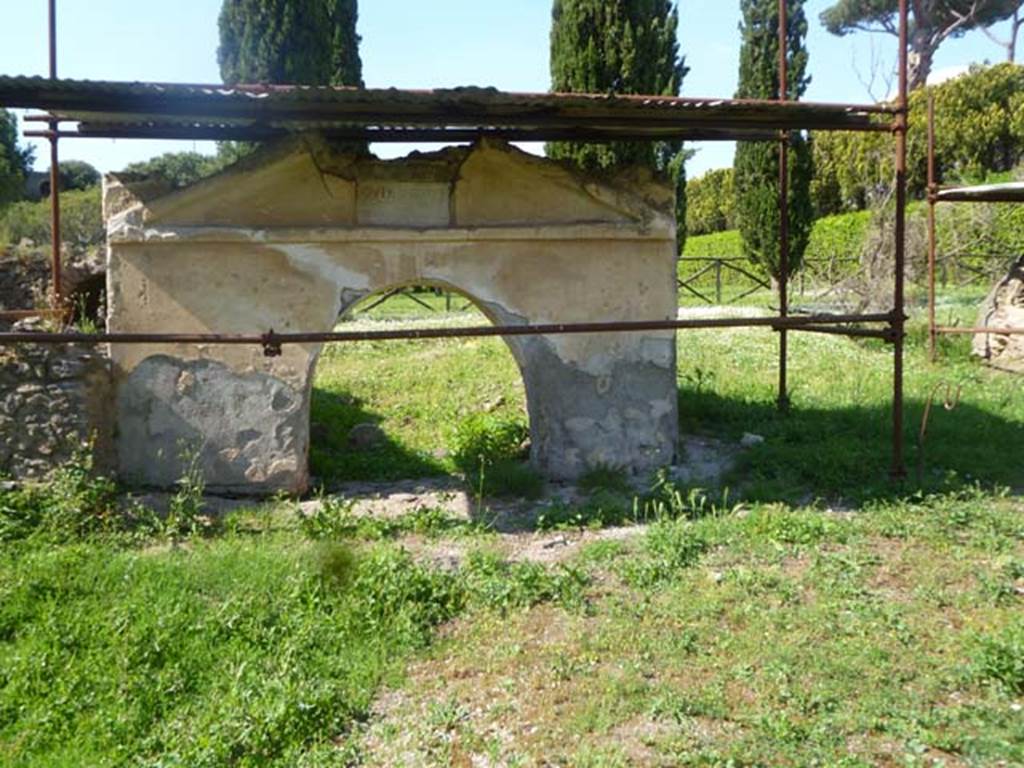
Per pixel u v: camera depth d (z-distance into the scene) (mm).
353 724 3711
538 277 7102
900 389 6477
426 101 5254
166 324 6734
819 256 22094
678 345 12516
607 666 4008
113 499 6258
